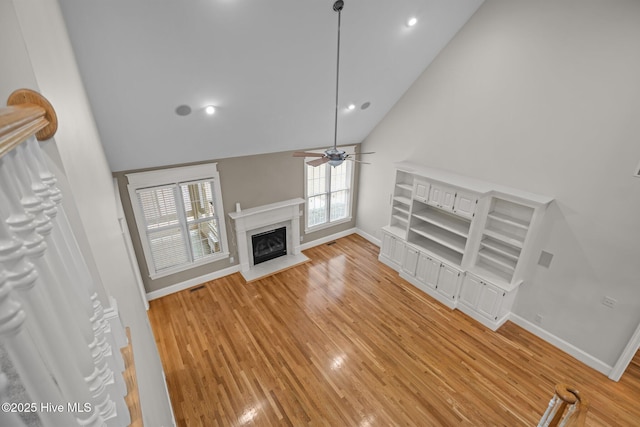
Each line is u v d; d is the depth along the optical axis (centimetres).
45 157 96
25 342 53
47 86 104
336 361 424
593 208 379
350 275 624
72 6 235
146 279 532
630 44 322
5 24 79
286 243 691
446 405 365
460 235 538
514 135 441
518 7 400
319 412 357
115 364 113
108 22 259
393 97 582
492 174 480
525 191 442
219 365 418
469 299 504
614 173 356
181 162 501
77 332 82
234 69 360
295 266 655
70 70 183
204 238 581
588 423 343
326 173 700
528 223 443
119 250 236
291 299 550
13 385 52
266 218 624
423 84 548
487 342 456
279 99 446
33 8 102
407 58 484
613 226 367
